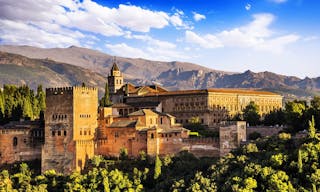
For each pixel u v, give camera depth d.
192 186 184.75
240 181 177.25
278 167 182.38
